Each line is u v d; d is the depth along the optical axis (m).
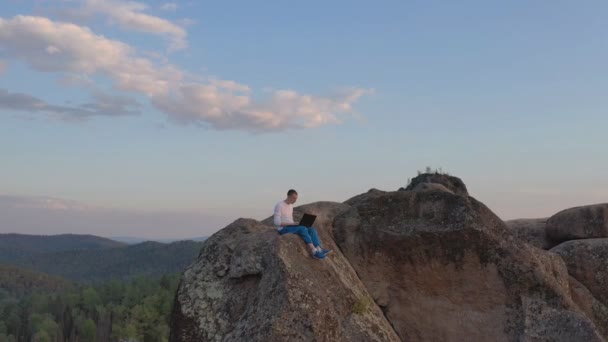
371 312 12.65
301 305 10.97
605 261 17.72
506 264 13.75
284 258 11.81
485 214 14.20
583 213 19.30
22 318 141.50
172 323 12.89
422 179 22.70
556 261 16.52
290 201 13.11
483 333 13.63
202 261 13.62
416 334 13.97
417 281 14.26
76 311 130.38
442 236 14.02
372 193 16.58
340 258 13.99
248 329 11.02
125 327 99.00
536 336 13.08
